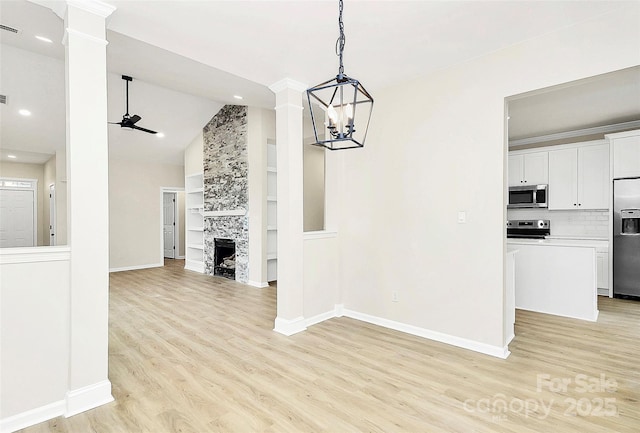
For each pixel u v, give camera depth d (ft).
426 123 11.07
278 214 11.93
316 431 6.27
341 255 13.55
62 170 21.95
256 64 10.51
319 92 13.15
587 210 18.06
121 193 24.77
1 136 19.33
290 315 11.49
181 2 7.29
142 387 7.83
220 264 22.66
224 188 21.72
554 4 7.36
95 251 7.09
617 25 7.66
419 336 11.18
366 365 9.00
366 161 12.76
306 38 8.92
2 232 27.09
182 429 6.31
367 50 9.52
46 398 6.62
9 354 6.27
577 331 11.40
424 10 7.59
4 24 11.53
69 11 6.81
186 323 12.55
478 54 9.76
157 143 24.08
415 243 11.35
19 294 6.37
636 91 12.53
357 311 13.10
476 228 9.95
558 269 13.26
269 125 19.62
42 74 15.61
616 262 15.72
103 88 7.22
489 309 9.69
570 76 8.32
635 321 12.46
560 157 18.04
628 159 15.42
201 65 13.56
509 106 14.14
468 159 10.12
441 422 6.52
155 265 26.63
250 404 7.14
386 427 6.38
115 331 11.65
